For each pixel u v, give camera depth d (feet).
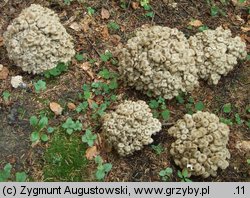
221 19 5.92
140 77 4.84
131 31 5.66
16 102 4.85
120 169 4.54
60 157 4.51
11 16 5.57
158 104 4.93
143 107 4.65
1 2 5.66
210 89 5.22
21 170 4.42
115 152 4.62
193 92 5.18
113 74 5.16
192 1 6.04
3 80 5.03
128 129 4.43
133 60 4.87
